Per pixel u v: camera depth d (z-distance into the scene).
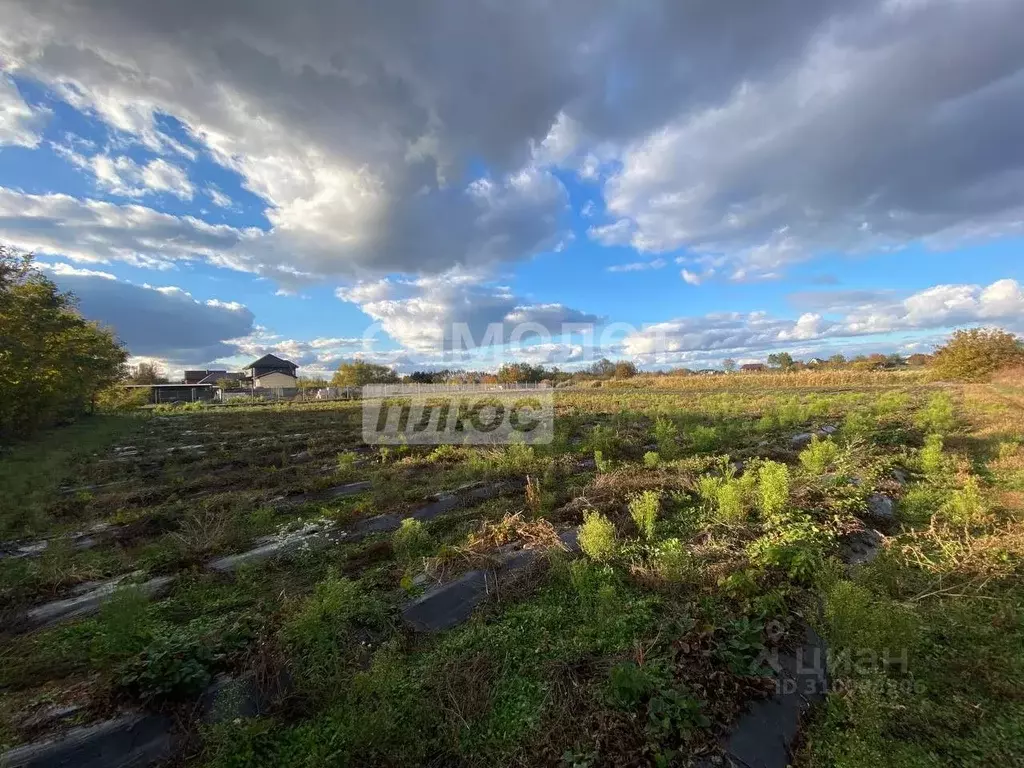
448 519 6.46
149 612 4.30
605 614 3.80
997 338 26.81
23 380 14.71
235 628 3.70
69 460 12.23
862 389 29.19
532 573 4.57
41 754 2.67
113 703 2.98
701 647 3.18
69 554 5.81
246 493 8.44
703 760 2.46
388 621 3.87
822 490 6.18
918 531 5.19
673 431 11.40
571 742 2.62
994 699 2.80
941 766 2.38
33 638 4.01
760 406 19.33
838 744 2.56
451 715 2.86
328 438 15.12
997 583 3.96
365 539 6.09
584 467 9.37
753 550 4.55
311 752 2.62
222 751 2.61
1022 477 6.95
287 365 78.00
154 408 37.25
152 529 6.73
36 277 16.47
